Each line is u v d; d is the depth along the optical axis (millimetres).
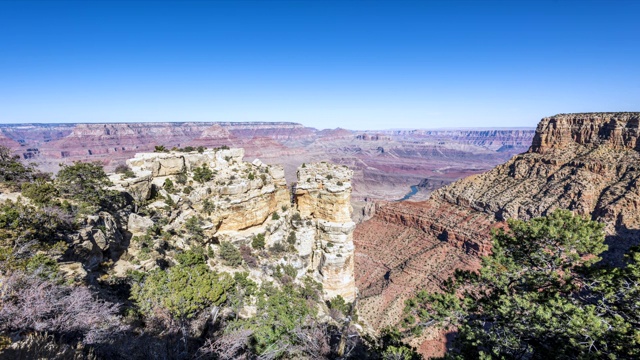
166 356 18953
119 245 34344
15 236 22109
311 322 26672
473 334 18094
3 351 12695
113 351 18016
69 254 26250
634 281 16422
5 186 33062
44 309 16250
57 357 13680
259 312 26625
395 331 24891
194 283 23219
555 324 15516
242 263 44844
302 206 56375
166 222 41781
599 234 19625
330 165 57219
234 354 20703
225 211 47250
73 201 32812
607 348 14656
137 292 23891
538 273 19516
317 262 54125
